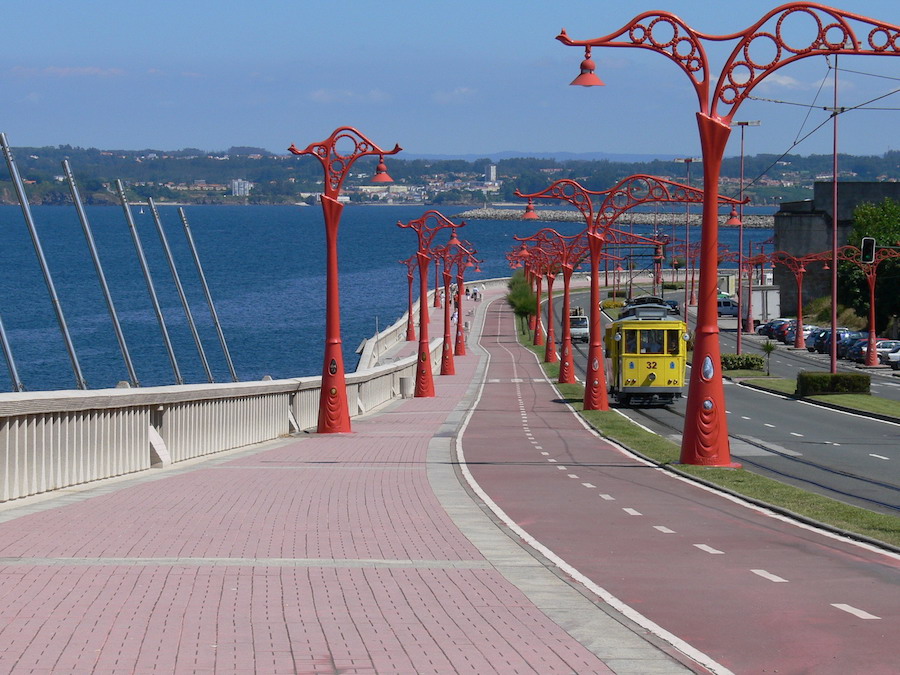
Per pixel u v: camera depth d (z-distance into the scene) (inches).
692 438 1243.8
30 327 5418.3
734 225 3850.9
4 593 518.9
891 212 5255.9
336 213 1708.9
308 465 1233.4
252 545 680.4
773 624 500.1
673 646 456.8
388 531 757.9
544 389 3107.8
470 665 420.2
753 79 1178.0
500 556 666.8
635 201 2303.2
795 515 867.4
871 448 1657.2
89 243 1603.1
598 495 1000.2
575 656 435.2
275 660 419.2
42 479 892.0
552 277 4539.9
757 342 4985.2
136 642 438.9
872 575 627.8
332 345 1729.8
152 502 864.9
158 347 4960.6
